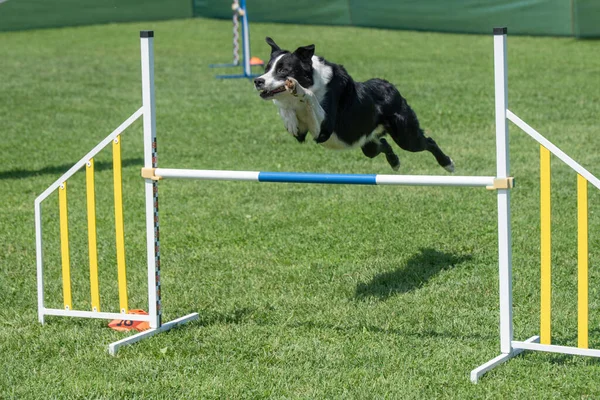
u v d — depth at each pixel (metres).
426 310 7.80
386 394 6.00
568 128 16.28
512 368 6.41
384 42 29.08
